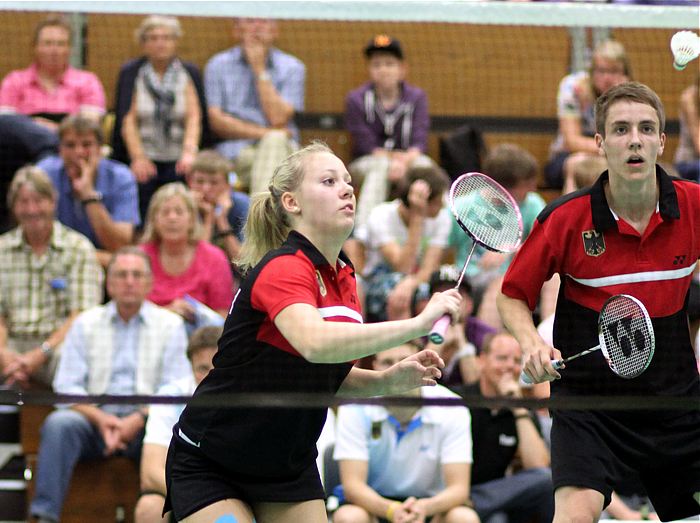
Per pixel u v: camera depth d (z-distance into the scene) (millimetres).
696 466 6172
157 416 8789
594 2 11859
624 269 6098
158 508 8508
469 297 9875
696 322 9898
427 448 8688
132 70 11477
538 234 6184
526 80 12781
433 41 12805
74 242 10367
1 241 10250
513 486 8805
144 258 9672
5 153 11188
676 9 9008
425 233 10664
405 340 5109
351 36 12750
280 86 12109
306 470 5891
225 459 5672
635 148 5875
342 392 5934
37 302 10227
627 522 8117
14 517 9789
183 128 11484
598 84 11617
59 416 9055
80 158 10766
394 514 8391
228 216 10898
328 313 5570
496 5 8992
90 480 9227
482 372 9188
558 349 6328
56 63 11711
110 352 9562
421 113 12109
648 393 6195
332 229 5609
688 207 6098
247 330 5555
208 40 12523
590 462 5918
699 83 11898
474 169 11594
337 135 12422
